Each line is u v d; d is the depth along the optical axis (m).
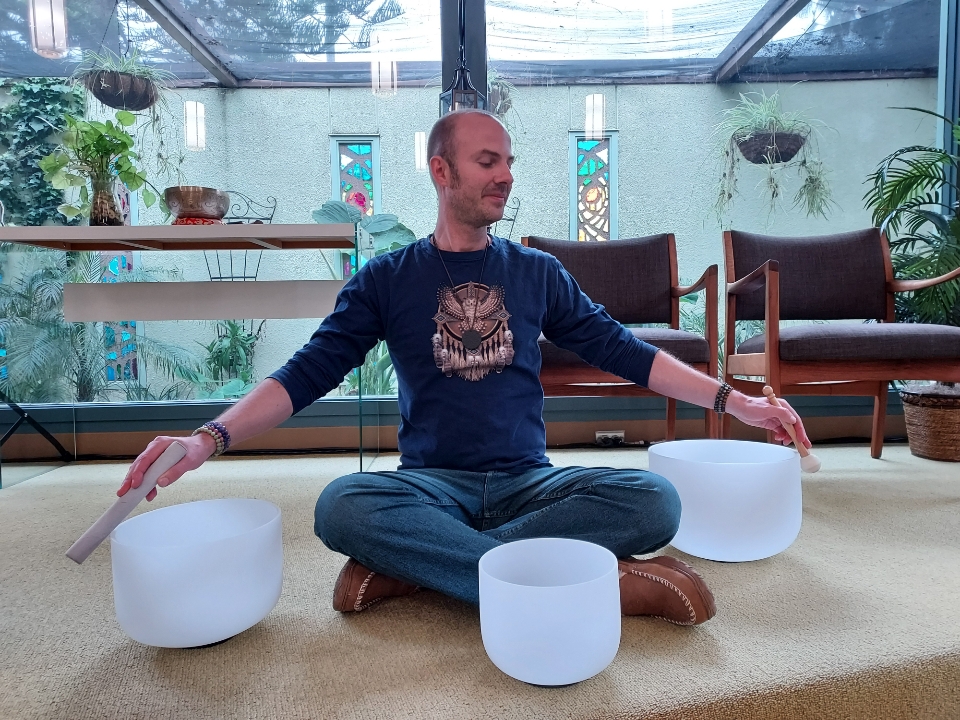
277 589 0.96
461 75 2.61
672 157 2.84
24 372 2.31
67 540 1.49
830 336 1.85
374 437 2.52
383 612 1.02
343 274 2.35
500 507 1.06
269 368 2.73
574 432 2.63
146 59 2.70
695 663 0.83
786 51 2.80
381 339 1.22
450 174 1.14
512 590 0.74
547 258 1.25
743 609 1.00
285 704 0.75
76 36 2.63
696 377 1.13
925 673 0.83
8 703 0.77
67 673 0.84
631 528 0.98
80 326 2.48
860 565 1.21
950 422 2.21
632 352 1.19
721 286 2.81
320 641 0.92
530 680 0.76
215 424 0.92
